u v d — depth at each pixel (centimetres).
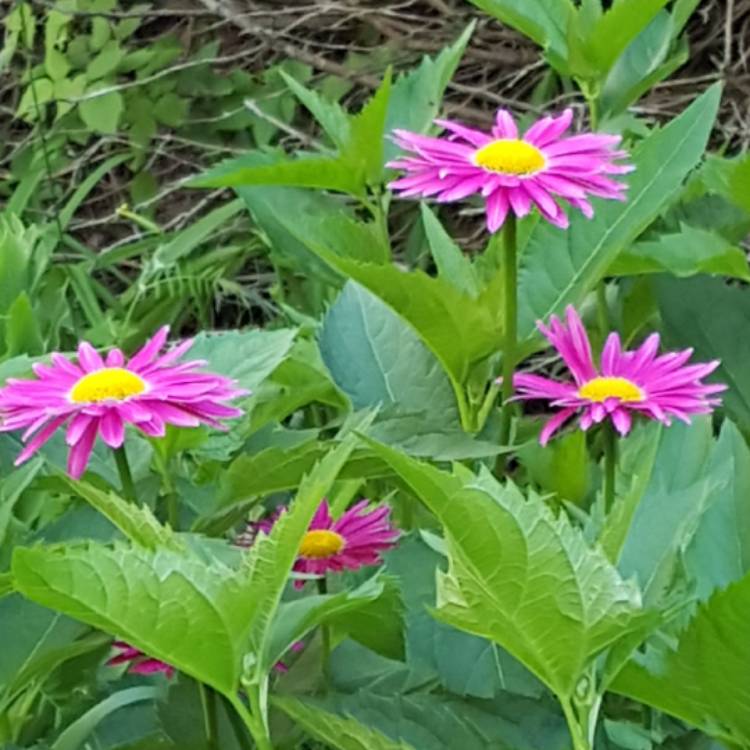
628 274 45
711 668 24
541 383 37
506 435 39
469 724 27
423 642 33
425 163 38
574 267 42
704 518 29
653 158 41
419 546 35
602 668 25
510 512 22
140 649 25
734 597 22
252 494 35
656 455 32
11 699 32
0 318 45
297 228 45
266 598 25
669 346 45
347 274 38
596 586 23
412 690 32
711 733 25
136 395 30
